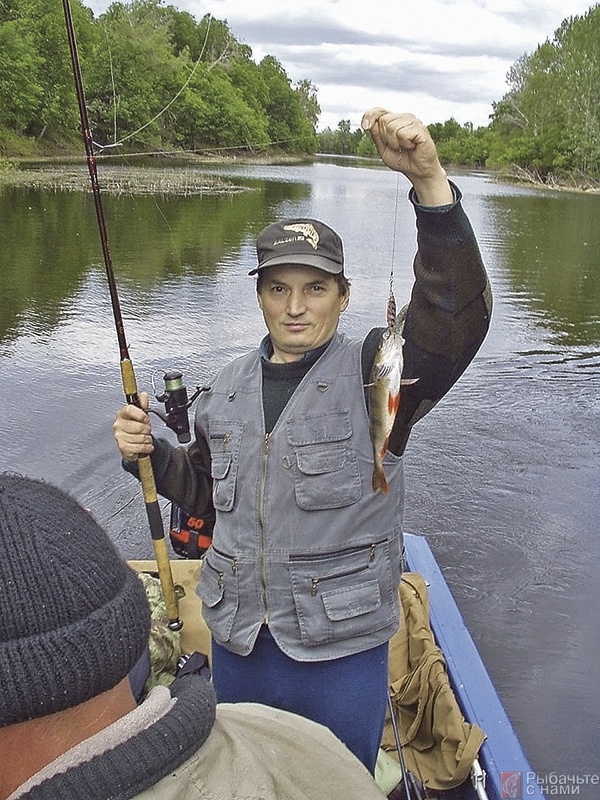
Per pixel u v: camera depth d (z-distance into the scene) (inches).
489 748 105.0
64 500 38.2
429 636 124.6
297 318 79.0
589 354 389.1
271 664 79.9
